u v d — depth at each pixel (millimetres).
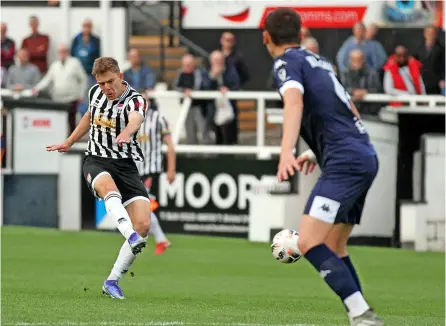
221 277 31234
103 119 23062
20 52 51406
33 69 51469
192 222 44219
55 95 49969
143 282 29328
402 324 20266
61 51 50062
